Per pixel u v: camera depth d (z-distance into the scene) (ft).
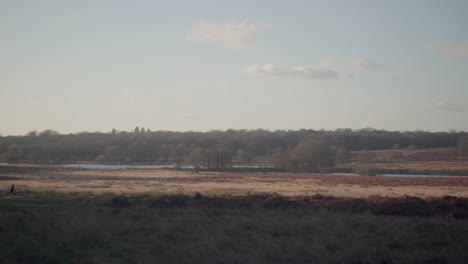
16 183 191.52
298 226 69.51
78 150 602.03
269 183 239.91
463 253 51.13
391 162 535.19
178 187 184.24
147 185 196.34
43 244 53.62
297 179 288.71
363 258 49.08
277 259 47.98
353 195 145.18
